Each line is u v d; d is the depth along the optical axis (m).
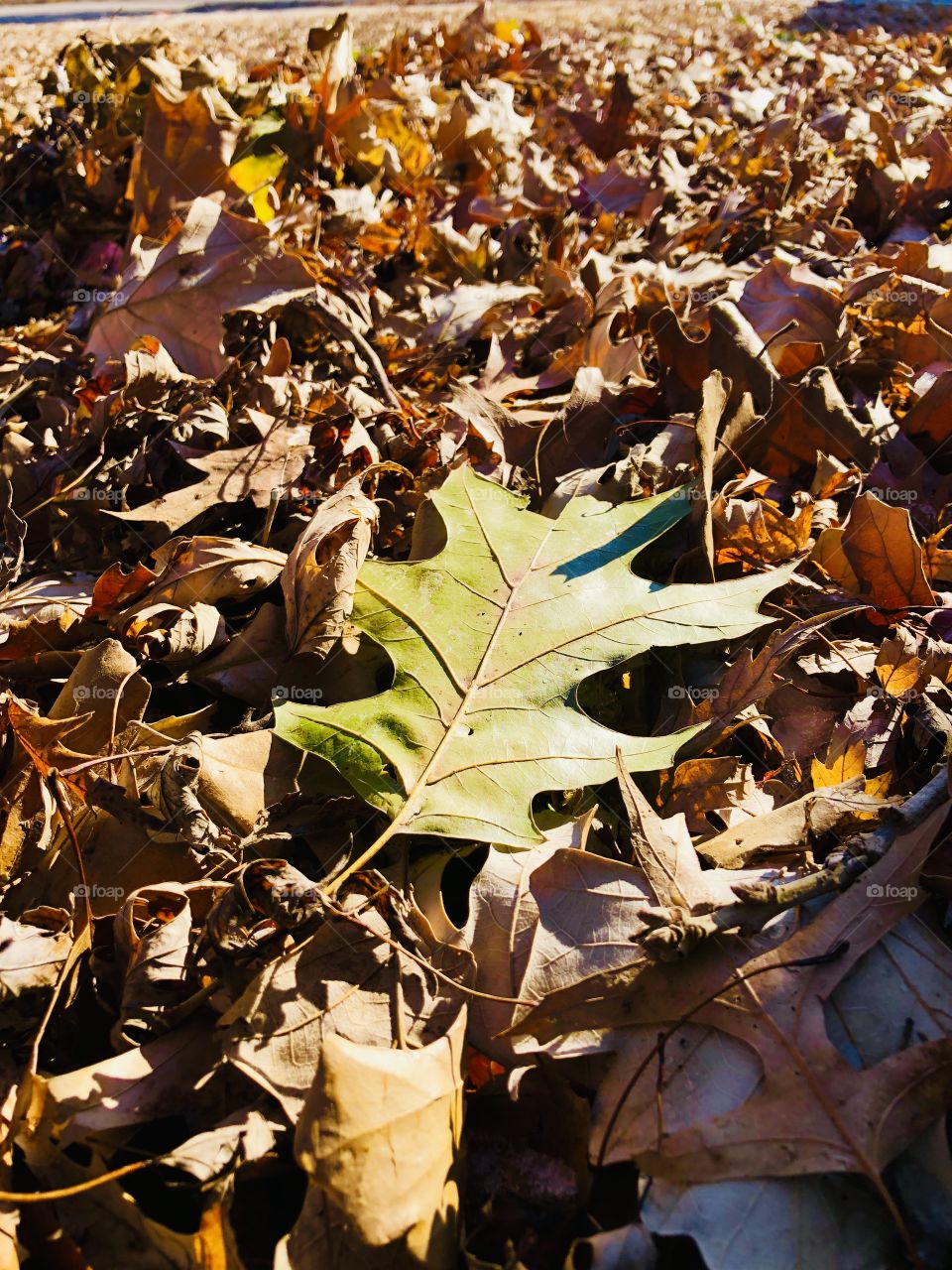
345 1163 0.18
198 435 0.41
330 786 0.28
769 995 0.21
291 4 2.05
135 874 0.26
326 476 0.41
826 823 0.26
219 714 0.31
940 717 0.29
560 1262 0.19
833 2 2.19
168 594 0.34
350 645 0.31
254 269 0.46
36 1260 0.19
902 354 0.51
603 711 0.32
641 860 0.24
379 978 0.23
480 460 0.42
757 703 0.32
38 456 0.43
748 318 0.51
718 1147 0.19
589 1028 0.22
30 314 0.60
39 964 0.23
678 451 0.41
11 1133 0.20
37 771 0.27
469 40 1.17
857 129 0.94
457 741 0.28
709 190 0.82
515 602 0.31
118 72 0.61
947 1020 0.21
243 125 0.59
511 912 0.24
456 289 0.57
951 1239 0.19
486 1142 0.21
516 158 0.80
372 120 0.66
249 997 0.22
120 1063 0.21
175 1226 0.20
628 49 1.54
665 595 0.32
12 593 0.36
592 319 0.54
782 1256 0.18
